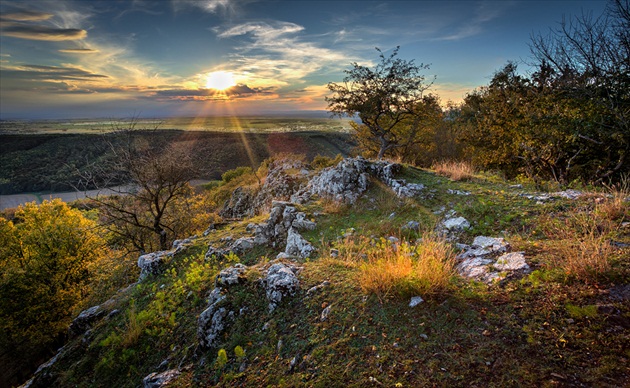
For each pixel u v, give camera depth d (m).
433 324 3.67
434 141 29.77
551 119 14.27
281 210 10.54
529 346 3.12
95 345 6.63
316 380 3.32
